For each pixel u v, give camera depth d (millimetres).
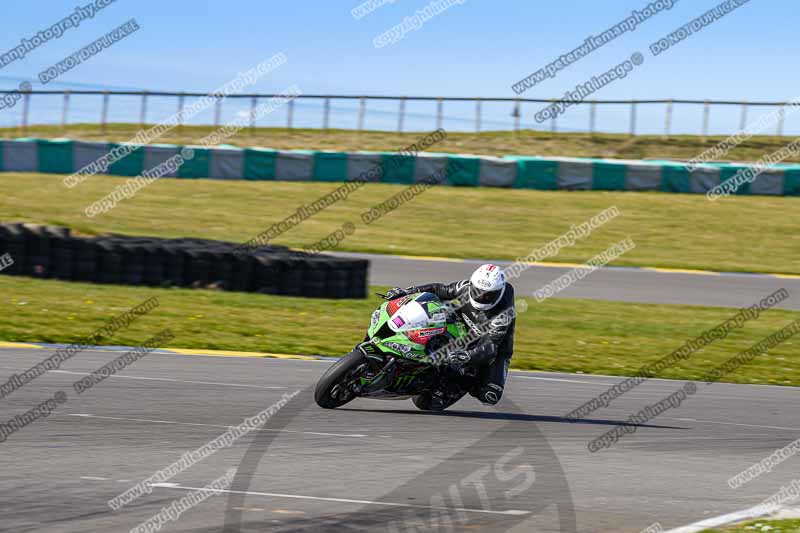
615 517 17312
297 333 40531
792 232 90875
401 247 76375
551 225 89188
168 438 21375
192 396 26469
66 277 51406
